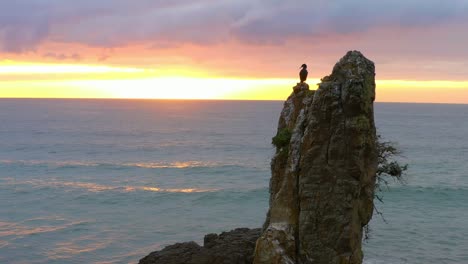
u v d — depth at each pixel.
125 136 173.00
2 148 135.25
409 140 162.75
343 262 22.75
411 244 49.62
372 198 24.34
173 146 145.38
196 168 102.38
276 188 26.23
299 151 24.34
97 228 56.25
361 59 23.73
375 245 49.22
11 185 81.62
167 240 52.00
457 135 183.12
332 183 22.97
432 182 82.56
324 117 23.20
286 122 26.95
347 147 22.78
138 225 57.62
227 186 82.06
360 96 22.69
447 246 49.16
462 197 71.81
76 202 69.81
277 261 23.48
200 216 62.06
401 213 62.56
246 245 28.44
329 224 23.02
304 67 27.16
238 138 169.50
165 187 81.25
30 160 112.56
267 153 130.12
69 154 125.12
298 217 23.98
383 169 26.70
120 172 97.38
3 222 58.69
